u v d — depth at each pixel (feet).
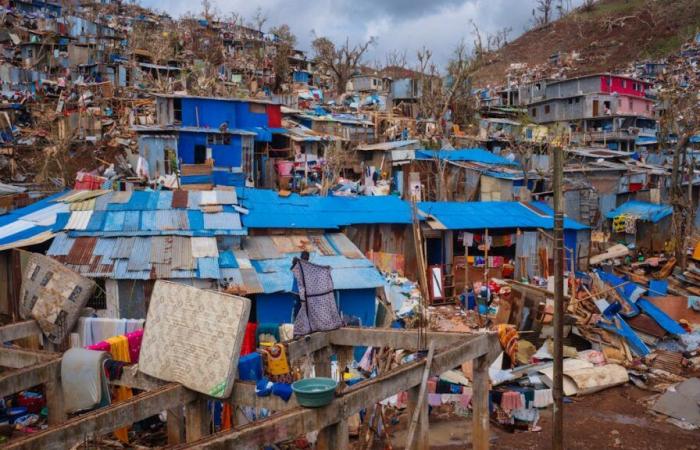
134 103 172.35
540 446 54.03
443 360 41.88
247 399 37.83
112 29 255.91
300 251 81.20
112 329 60.59
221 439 29.96
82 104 169.68
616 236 134.41
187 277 68.54
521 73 350.64
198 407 39.50
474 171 129.08
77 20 243.40
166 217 78.95
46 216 81.51
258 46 289.33
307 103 193.47
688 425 58.29
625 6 420.36
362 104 213.05
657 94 237.45
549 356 70.23
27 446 30.63
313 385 34.91
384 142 152.25
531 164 141.49
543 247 107.24
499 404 59.11
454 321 81.15
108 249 71.77
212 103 122.31
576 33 408.87
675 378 68.85
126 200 82.79
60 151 129.80
